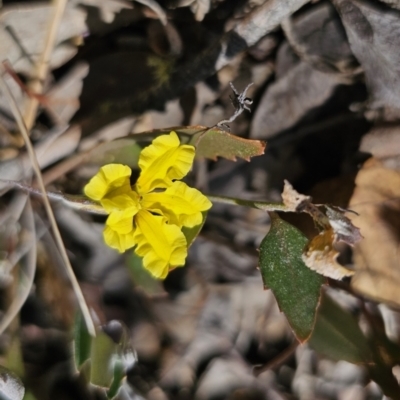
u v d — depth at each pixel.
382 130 0.30
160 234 0.28
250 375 0.31
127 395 0.31
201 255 0.31
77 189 0.30
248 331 0.31
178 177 0.29
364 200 0.31
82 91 0.30
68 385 0.31
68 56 0.30
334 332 0.30
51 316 0.31
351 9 0.30
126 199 0.28
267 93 0.31
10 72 0.29
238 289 0.31
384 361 0.31
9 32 0.29
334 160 0.31
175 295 0.31
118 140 0.29
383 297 0.31
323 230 0.29
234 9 0.30
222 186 0.31
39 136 0.30
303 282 0.29
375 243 0.31
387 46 0.30
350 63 0.30
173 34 0.30
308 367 0.31
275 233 0.29
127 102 0.30
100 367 0.29
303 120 0.31
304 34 0.30
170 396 0.31
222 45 0.30
